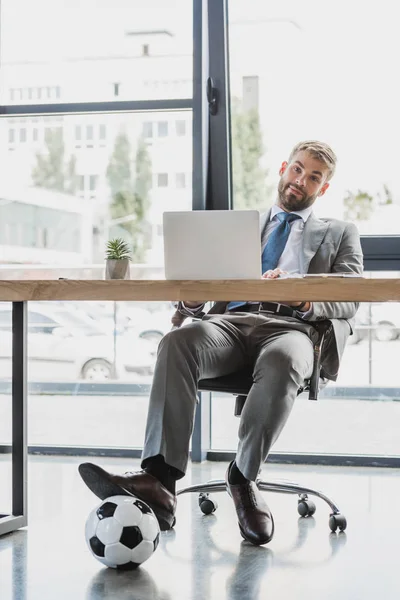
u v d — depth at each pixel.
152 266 4.11
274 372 2.55
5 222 4.23
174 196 4.05
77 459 4.12
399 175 3.85
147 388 4.34
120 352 4.36
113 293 2.27
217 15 3.91
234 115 3.99
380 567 2.35
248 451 2.55
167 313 4.28
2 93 4.14
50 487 3.45
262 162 3.99
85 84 4.06
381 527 2.82
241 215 2.31
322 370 2.85
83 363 4.39
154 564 2.38
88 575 2.28
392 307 4.01
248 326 2.86
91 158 4.12
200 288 2.22
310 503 2.98
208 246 2.33
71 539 2.65
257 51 3.94
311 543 2.61
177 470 2.51
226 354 2.72
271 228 3.30
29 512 3.01
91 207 4.15
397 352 4.03
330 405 4.11
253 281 2.19
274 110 3.95
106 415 4.38
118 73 4.02
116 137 4.09
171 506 2.47
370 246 3.86
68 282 2.29
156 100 3.96
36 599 2.07
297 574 2.29
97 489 2.45
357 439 4.08
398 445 4.04
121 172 4.10
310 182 3.23
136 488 2.41
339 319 2.82
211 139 3.98
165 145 4.04
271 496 3.35
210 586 2.18
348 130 3.87
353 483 3.57
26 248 4.21
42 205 4.20
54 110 4.08
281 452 4.08
